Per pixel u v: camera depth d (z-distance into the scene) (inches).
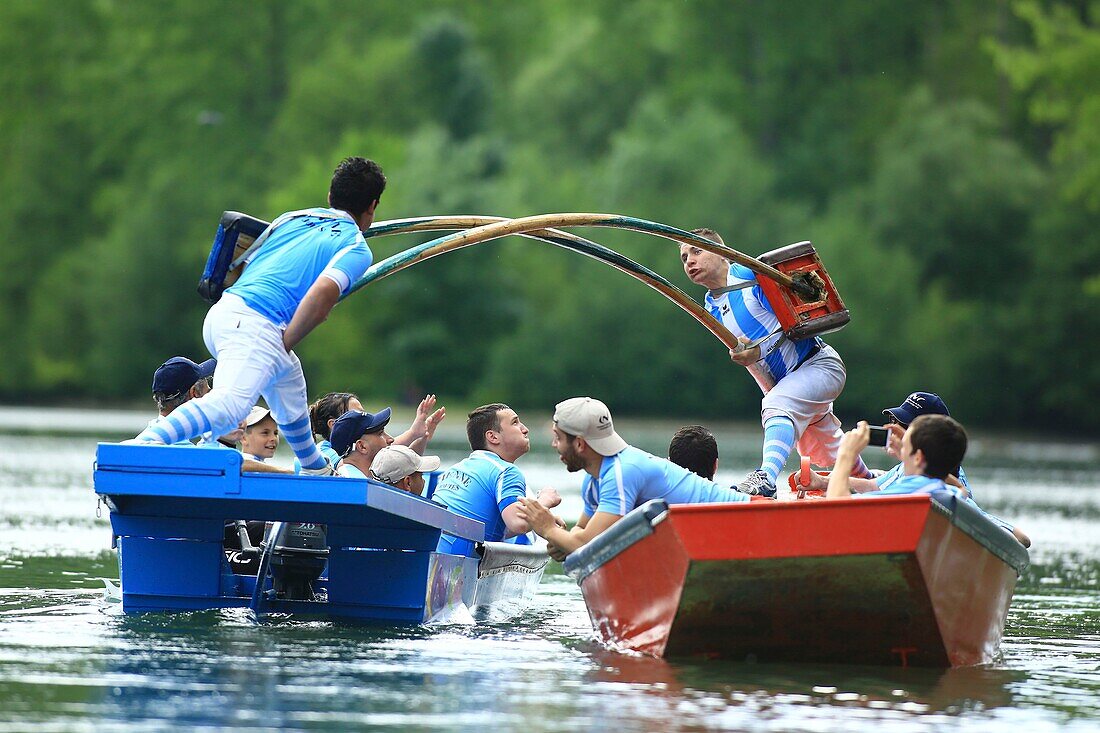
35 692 678.5
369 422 1095.6
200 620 936.3
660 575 835.4
